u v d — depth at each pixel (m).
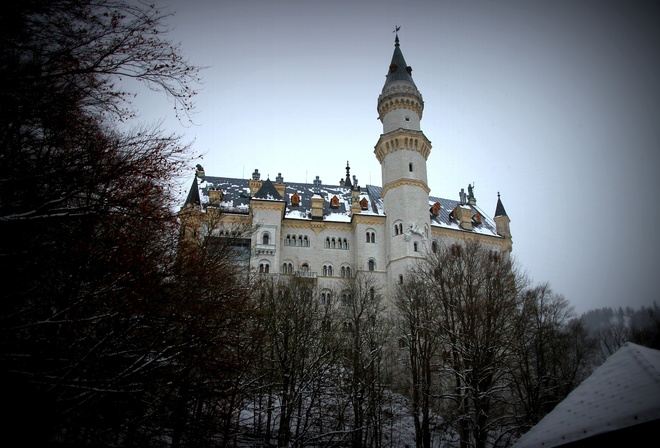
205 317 22.03
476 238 76.88
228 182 77.75
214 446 25.03
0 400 13.91
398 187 71.88
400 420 41.28
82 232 16.52
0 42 13.16
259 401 33.94
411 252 67.12
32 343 15.71
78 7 13.60
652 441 12.06
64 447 16.44
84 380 15.62
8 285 15.48
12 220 13.92
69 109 14.78
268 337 34.94
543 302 49.19
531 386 38.53
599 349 62.66
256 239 65.31
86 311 17.41
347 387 37.69
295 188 81.69
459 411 35.69
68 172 15.47
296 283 49.00
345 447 34.41
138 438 19.64
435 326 40.97
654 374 13.27
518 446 14.54
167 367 20.64
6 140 14.45
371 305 54.09
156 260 19.81
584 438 12.78
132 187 17.02
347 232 72.81
